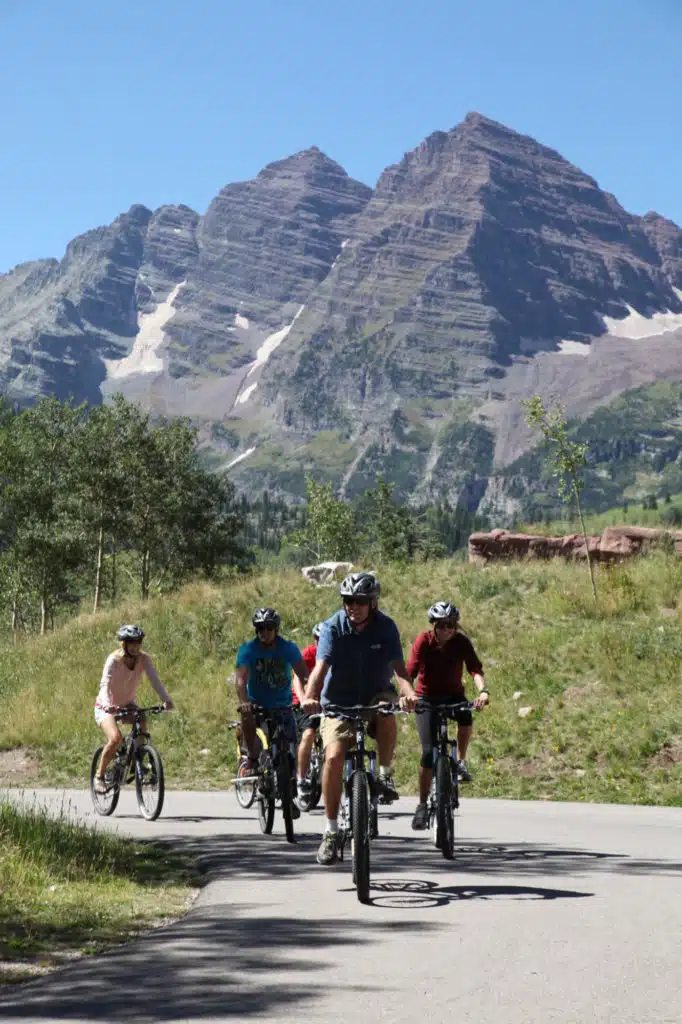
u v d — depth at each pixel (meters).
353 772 8.53
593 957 6.31
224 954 6.64
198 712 25.03
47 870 9.82
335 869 10.16
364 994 5.60
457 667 11.02
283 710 13.05
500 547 34.31
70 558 76.56
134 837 13.05
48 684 28.78
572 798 18.09
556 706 21.72
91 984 6.04
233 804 17.25
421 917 7.61
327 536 83.44
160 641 29.88
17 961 6.78
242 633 29.89
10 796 18.42
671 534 32.19
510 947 6.60
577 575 30.53
